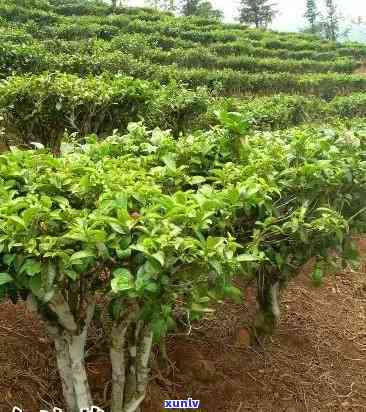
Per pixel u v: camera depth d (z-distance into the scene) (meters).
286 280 3.54
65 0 27.27
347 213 3.33
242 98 16.66
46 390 3.00
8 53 10.30
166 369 3.29
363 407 3.40
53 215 2.08
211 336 3.73
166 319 2.05
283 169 3.06
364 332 4.25
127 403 2.72
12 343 3.27
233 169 2.91
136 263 2.04
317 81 19.11
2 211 2.08
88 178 2.45
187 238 1.98
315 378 3.58
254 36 28.58
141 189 2.41
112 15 25.95
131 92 5.90
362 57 29.36
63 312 2.27
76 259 1.90
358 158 3.32
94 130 6.05
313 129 4.08
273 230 2.86
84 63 11.67
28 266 1.86
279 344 3.85
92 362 3.26
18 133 5.86
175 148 3.18
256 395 3.31
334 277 5.04
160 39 21.66
